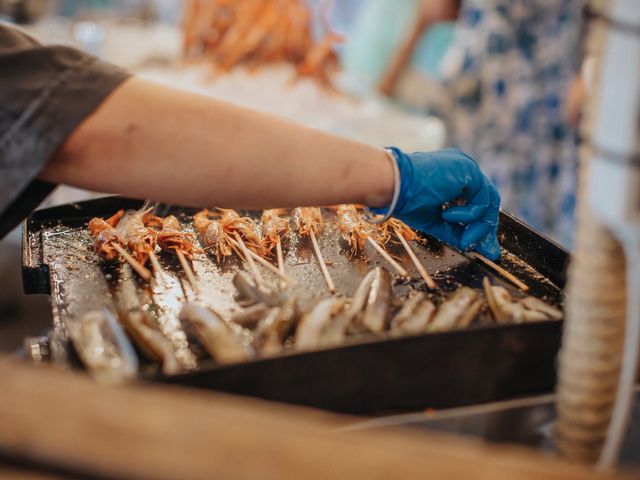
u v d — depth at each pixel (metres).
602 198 0.57
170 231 1.04
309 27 2.46
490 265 0.99
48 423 0.49
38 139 0.79
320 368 0.72
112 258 1.01
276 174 0.87
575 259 0.62
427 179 0.95
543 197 2.02
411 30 2.38
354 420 0.71
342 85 2.49
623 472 0.48
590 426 0.64
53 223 1.14
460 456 0.47
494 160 2.02
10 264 2.33
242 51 2.36
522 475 0.46
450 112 2.05
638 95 0.53
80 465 0.47
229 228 1.07
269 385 0.71
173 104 0.83
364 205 0.96
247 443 0.47
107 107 0.80
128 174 0.82
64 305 0.90
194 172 0.83
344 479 0.45
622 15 0.53
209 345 0.80
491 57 1.94
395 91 2.47
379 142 1.97
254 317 0.86
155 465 0.46
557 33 1.87
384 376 0.74
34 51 0.80
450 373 0.75
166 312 0.89
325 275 0.97
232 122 0.85
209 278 0.98
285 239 1.09
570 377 0.63
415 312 0.86
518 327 0.75
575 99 1.74
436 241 1.07
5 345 2.18
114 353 0.77
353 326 0.83
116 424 0.49
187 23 2.45
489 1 1.91
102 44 2.55
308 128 0.90
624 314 0.61
